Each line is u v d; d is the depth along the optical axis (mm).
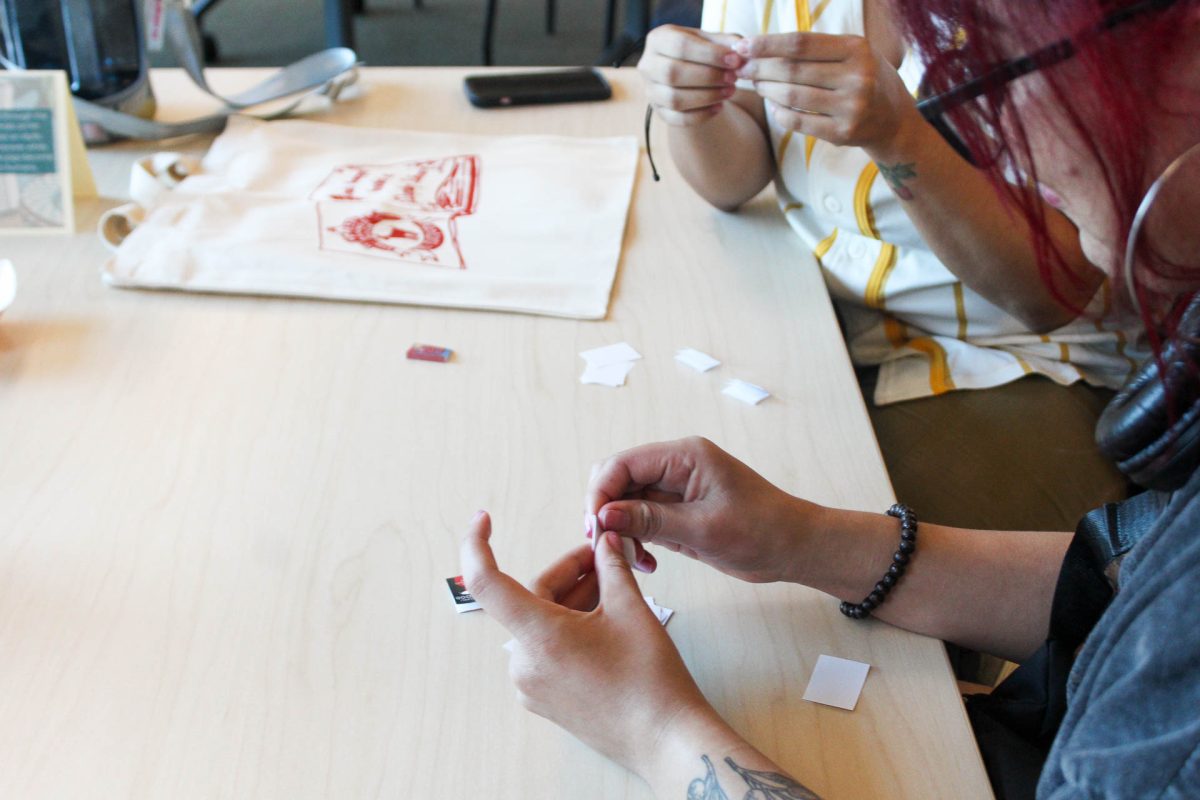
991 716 732
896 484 1104
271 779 607
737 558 744
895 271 1201
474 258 1134
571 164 1346
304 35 3764
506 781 613
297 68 1545
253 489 822
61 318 1027
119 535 773
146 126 1374
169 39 1435
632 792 612
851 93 967
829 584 751
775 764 599
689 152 1215
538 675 633
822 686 687
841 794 619
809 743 648
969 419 1160
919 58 579
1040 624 749
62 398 917
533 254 1149
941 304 1200
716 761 588
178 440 873
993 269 1097
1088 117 506
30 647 683
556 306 1066
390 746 629
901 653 720
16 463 841
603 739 626
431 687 667
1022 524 1071
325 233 1150
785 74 981
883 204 1176
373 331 1024
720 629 728
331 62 1518
